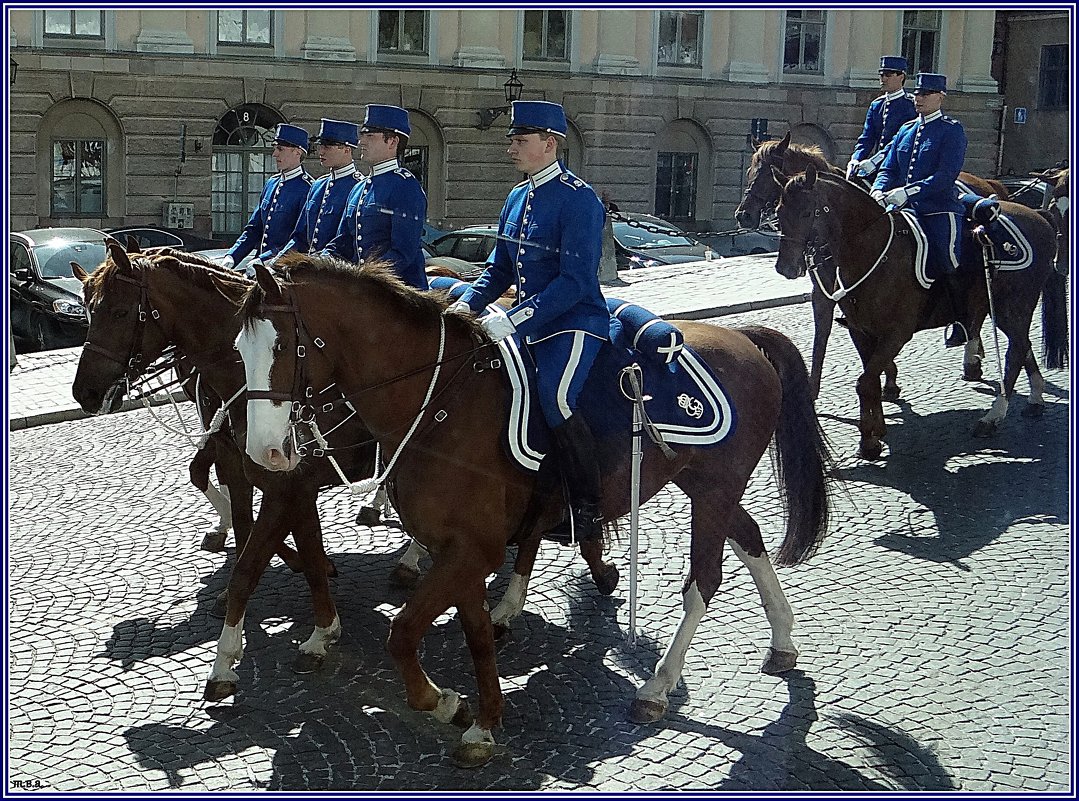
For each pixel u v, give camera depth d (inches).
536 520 215.6
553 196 212.7
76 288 381.1
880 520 295.3
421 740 218.5
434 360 204.7
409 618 204.2
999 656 236.4
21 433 397.7
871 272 325.1
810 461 242.4
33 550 303.7
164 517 327.9
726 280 442.3
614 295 315.3
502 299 241.9
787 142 268.8
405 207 245.8
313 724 224.5
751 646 245.3
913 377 396.8
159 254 251.8
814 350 345.4
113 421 411.2
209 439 277.9
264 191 252.7
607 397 215.8
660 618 258.5
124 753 215.2
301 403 193.0
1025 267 337.7
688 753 211.9
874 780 202.5
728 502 228.1
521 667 242.2
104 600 276.4
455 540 205.6
